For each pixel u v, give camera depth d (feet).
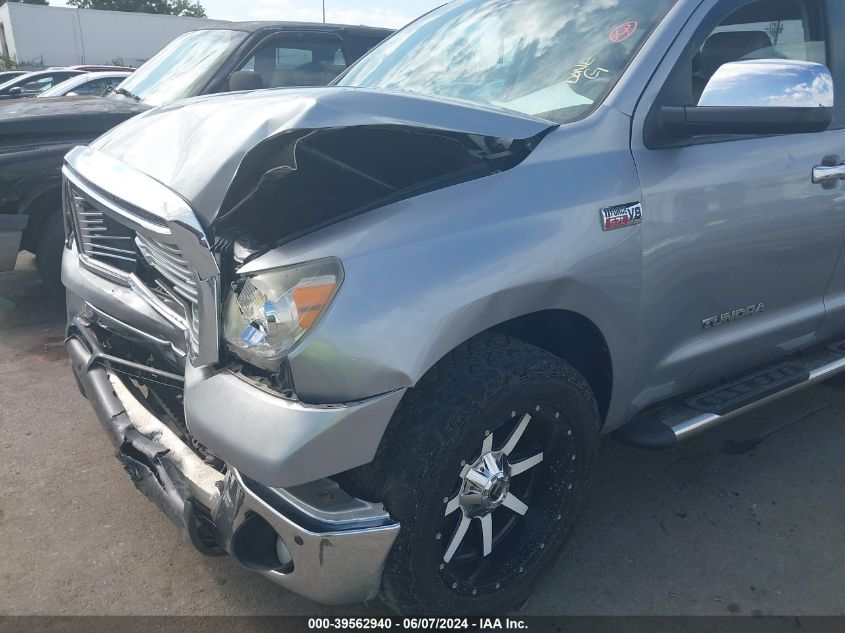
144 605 7.41
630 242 6.86
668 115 7.12
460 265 5.81
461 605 6.44
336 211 6.35
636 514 8.86
